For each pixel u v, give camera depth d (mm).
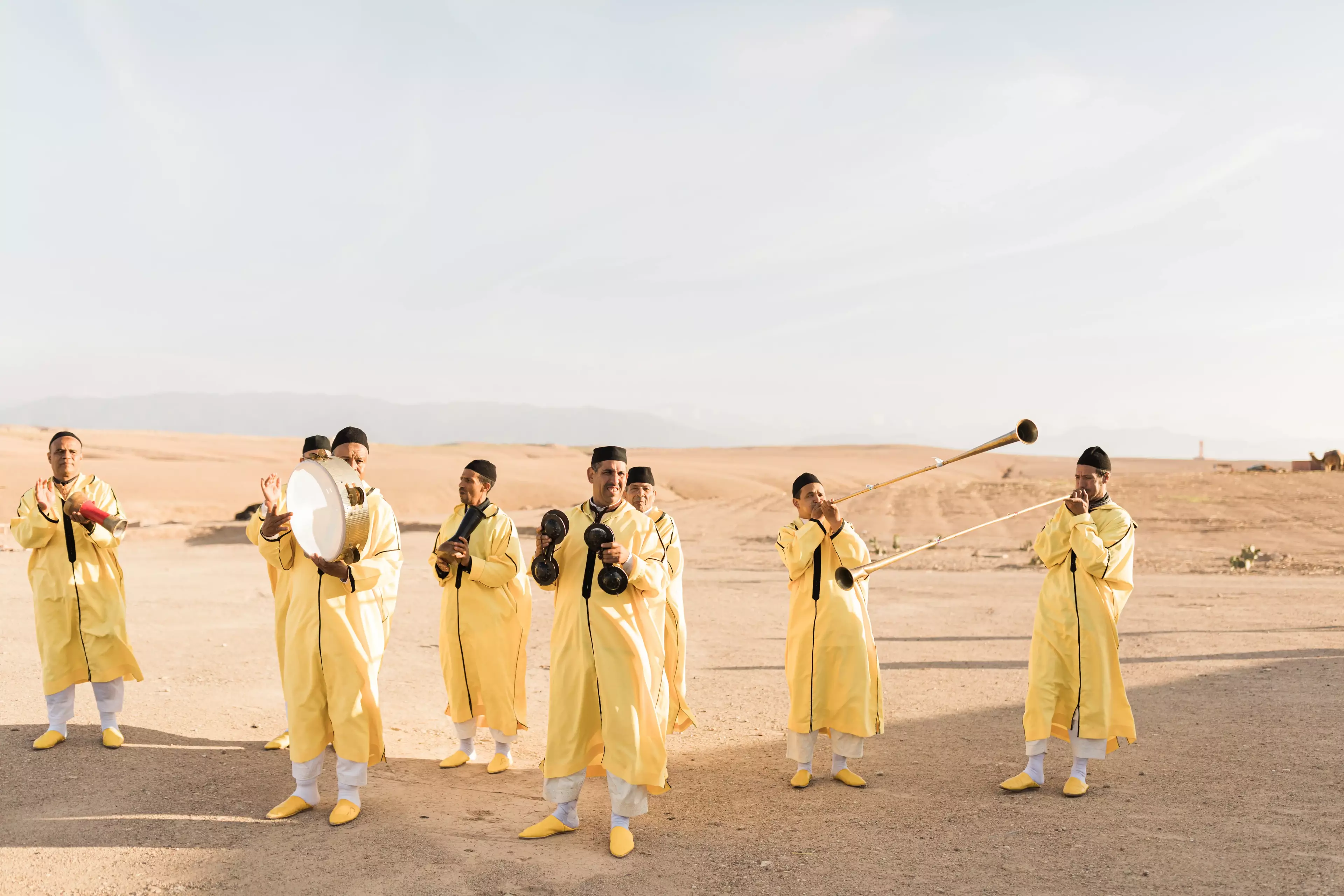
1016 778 6445
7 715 8242
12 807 5926
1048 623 6469
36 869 4969
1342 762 6730
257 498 45781
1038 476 107062
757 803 6262
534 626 14695
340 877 4906
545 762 5691
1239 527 30625
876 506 43875
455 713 7180
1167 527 31078
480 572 6957
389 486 51344
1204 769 6715
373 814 5977
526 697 9617
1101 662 6309
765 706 9203
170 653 11461
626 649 5652
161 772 6707
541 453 129875
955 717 8625
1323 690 9109
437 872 4992
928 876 4883
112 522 7266
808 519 6781
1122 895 4570
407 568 23172
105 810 5910
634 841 5508
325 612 5949
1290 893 4535
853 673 6590
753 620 15117
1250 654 11125
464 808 6156
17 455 55250
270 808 6043
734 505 52812
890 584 19516
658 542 6012
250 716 8453
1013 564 23719
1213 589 17828
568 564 5801
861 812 6016
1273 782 6340
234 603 16094
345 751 5863
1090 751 6258
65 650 7262
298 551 6125
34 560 7336
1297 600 15969
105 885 4785
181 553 26312
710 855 5277
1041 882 4773
